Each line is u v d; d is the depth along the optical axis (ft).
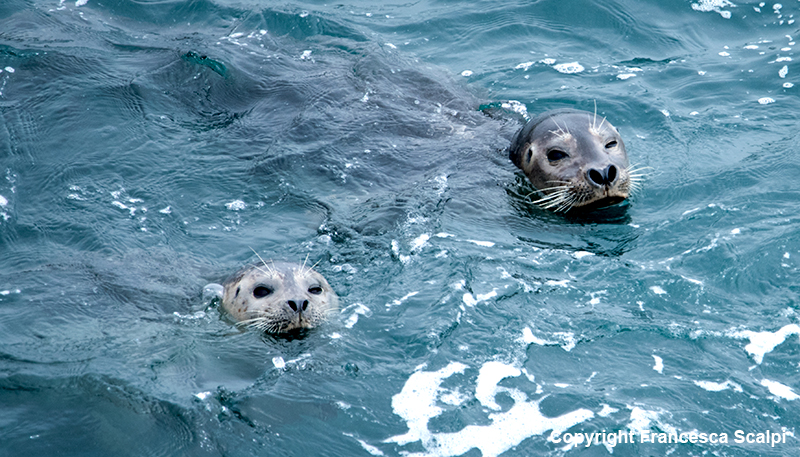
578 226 63.05
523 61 90.68
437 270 55.47
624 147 69.82
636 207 65.26
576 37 95.40
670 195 65.92
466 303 51.47
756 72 86.43
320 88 83.76
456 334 48.73
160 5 99.50
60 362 45.24
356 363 46.44
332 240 60.80
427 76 87.56
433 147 75.36
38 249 59.11
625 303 51.90
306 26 97.04
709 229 59.67
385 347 47.85
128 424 41.01
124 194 66.28
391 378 45.32
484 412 43.01
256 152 73.61
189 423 41.19
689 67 88.58
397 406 43.32
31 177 67.72
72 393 42.83
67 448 39.52
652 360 46.73
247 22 96.78
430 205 65.26
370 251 58.70
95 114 76.38
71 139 73.10
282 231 62.54
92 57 85.51
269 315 49.16
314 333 49.21
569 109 72.38
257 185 68.90
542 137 69.26
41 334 48.08
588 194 64.18
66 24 92.48
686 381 44.93
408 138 76.89
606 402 43.55
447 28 97.55
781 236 57.36
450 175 70.44
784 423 42.06
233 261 58.54
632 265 55.98
